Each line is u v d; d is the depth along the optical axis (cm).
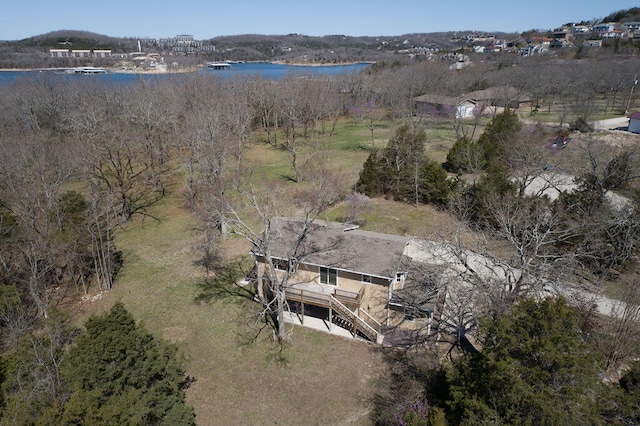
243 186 4194
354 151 6281
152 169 4816
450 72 9912
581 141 4950
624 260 2730
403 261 2578
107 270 2995
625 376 1723
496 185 3656
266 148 6619
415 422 1580
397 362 2295
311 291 2509
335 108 9019
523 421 1313
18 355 1661
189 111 5653
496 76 9244
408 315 2508
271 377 2220
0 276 2716
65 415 1225
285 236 2761
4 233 2722
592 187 3172
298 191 4444
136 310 2756
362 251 2598
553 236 2870
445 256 3019
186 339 2489
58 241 2720
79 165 3856
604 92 8812
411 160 4356
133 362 1599
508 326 1437
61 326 2006
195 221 4006
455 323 2458
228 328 2583
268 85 7669
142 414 1445
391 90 8456
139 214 4191
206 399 2089
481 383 1484
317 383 2177
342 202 4256
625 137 5647
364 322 2434
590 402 1303
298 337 2514
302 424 1952
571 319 1409
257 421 1970
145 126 4969
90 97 6431
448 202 3950
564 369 1309
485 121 7619
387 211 4147
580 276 2809
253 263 3300
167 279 3094
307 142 6944
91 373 1466
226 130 5047
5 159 3152
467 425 1371
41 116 6119
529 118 7281
